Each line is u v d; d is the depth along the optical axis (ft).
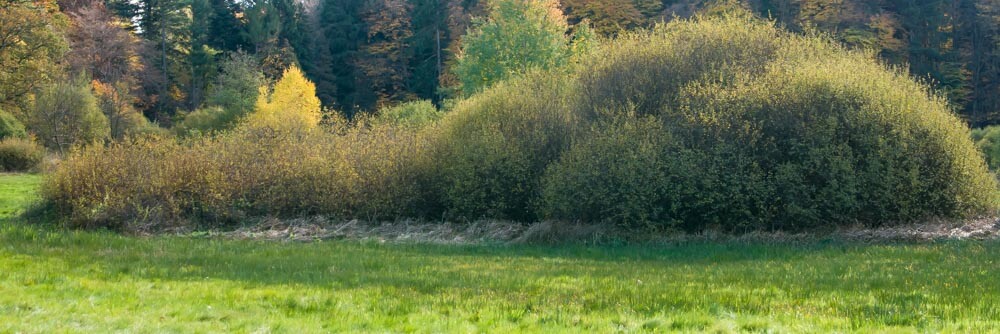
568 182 54.90
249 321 23.85
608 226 54.03
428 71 223.51
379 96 229.86
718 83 58.75
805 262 40.45
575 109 62.44
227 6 245.24
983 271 34.96
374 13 241.96
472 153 61.57
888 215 53.11
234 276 34.94
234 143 69.00
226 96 185.57
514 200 60.80
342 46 240.53
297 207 65.67
